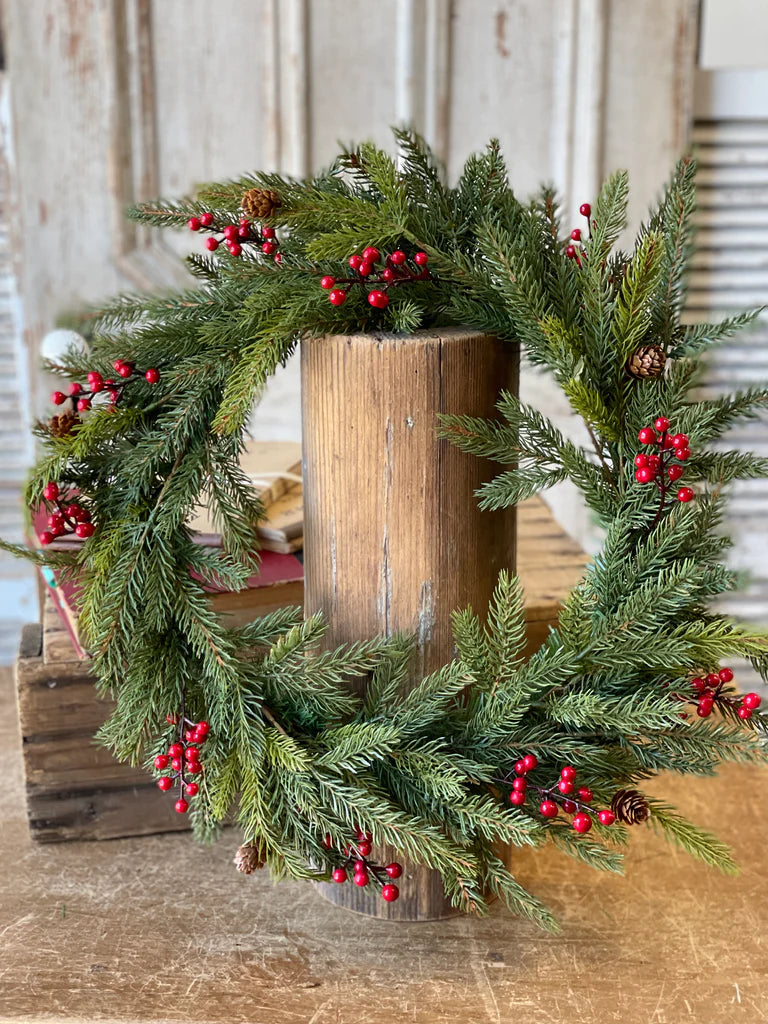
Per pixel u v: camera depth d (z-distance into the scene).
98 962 0.77
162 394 0.76
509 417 0.72
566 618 0.72
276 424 1.81
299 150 1.68
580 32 1.65
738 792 1.00
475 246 0.78
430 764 0.71
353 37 1.64
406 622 0.76
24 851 0.92
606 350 0.73
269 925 0.81
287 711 0.76
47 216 1.68
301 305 0.70
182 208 0.80
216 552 0.77
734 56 1.73
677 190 0.77
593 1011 0.72
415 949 0.79
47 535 0.74
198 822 0.78
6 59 1.67
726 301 1.79
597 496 0.73
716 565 0.75
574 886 0.86
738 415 0.78
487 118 1.69
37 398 1.79
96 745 0.91
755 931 0.81
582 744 0.72
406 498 0.73
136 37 1.62
